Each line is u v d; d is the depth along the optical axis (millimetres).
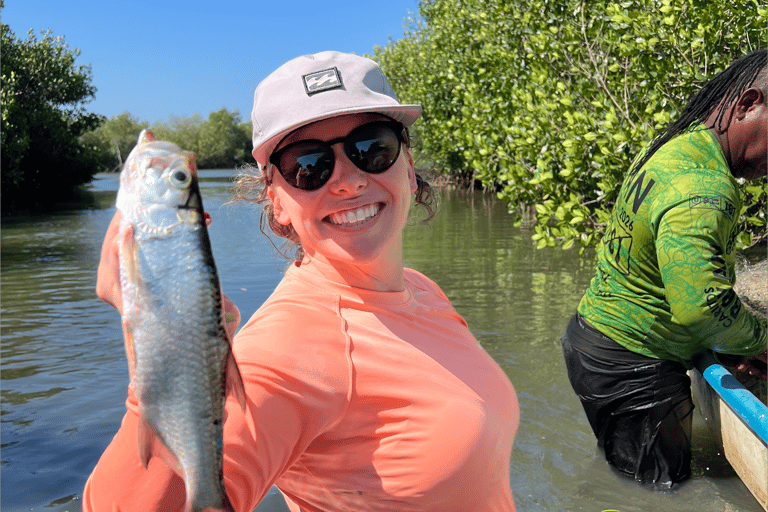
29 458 3676
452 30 17141
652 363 2934
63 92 32281
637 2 6234
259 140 1378
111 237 973
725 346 2641
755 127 2553
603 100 6270
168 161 944
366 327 1337
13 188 27531
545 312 6574
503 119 9625
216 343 959
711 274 2428
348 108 1312
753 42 5672
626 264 2869
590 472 3211
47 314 7160
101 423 4141
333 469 1302
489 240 12297
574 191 6324
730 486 2996
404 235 13312
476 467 1321
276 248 1655
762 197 5617
